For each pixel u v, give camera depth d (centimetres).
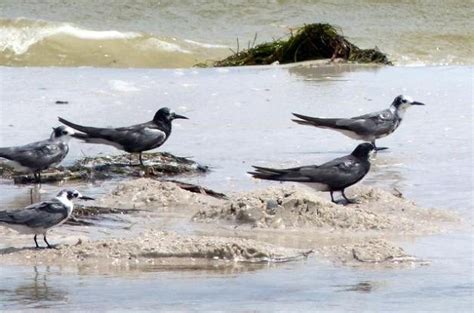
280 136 2025
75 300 1058
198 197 1534
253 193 1434
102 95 2397
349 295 1077
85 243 1252
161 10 3534
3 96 2367
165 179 1712
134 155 1853
